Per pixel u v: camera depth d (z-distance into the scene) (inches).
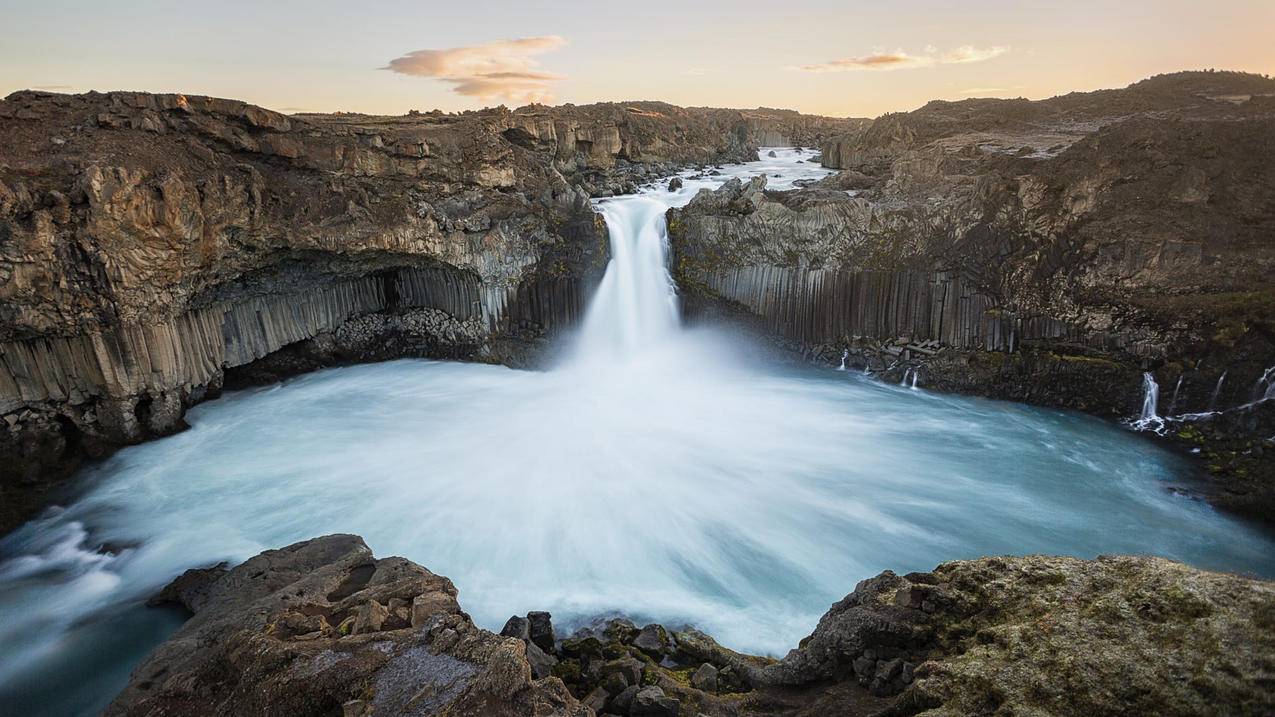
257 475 845.2
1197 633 307.6
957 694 329.7
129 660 555.8
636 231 1425.9
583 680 474.6
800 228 1256.8
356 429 978.7
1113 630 329.4
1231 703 277.1
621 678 456.8
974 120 1963.6
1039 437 962.1
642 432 970.1
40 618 606.9
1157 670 300.8
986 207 1166.3
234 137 1000.2
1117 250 1035.3
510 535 711.7
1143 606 334.6
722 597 614.2
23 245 769.6
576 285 1304.1
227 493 805.9
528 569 654.5
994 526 744.3
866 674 386.9
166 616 598.5
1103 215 1091.9
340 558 586.6
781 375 1223.5
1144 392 981.2
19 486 813.9
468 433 964.0
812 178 2003.0
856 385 1169.4
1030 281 1097.4
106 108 930.7
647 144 2144.4
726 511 762.2
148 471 860.0
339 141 1104.8
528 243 1291.8
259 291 1086.4
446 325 1275.8
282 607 477.1
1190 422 937.5
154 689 418.0
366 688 352.5
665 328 1363.2
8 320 788.6
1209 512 779.4
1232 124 1184.2
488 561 667.4
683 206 1406.3
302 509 765.9
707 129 2514.8
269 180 1029.2
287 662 375.9
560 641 540.1
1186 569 348.5
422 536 710.5
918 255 1192.8
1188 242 1003.9
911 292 1187.3
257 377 1144.8
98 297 838.5
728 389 1148.5
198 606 581.3
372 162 1127.6
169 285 909.8
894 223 1225.4
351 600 454.3
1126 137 1171.3
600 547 692.1
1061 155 1195.9
